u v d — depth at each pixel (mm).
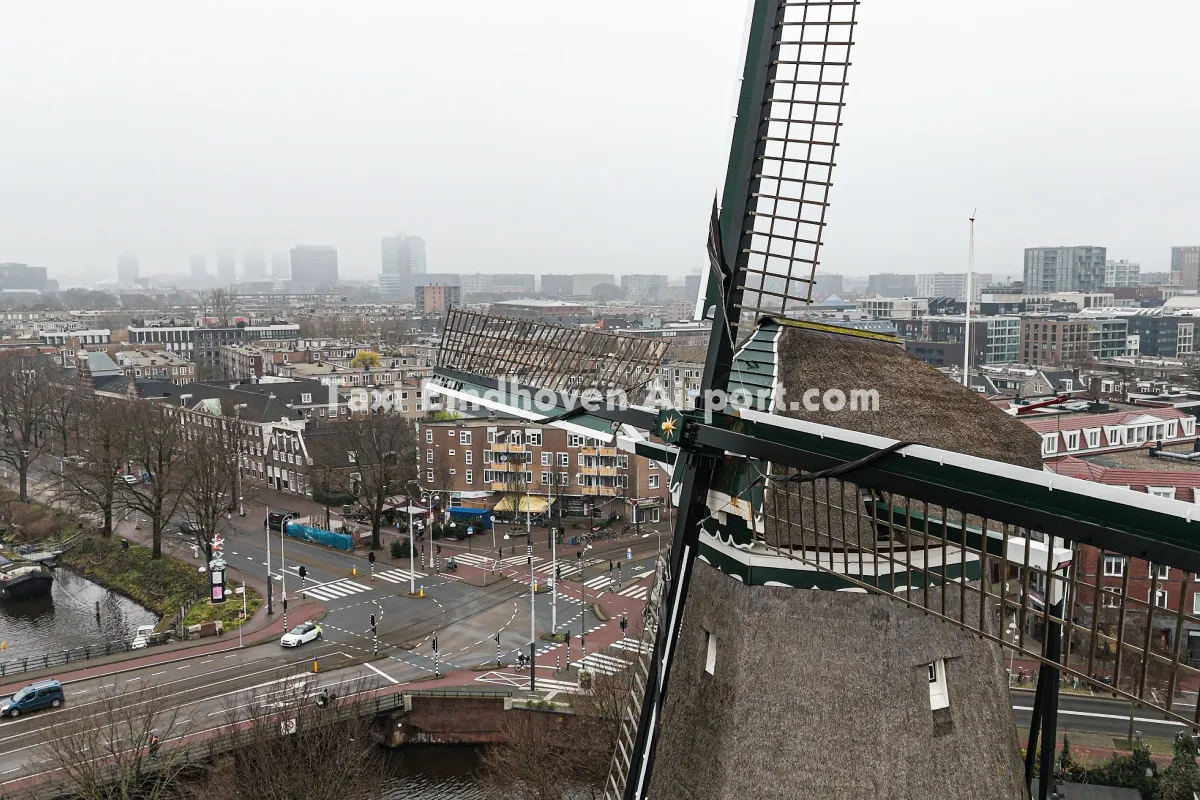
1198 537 8906
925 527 11617
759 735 13992
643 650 16031
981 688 14695
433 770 45844
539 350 19531
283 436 107875
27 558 82688
